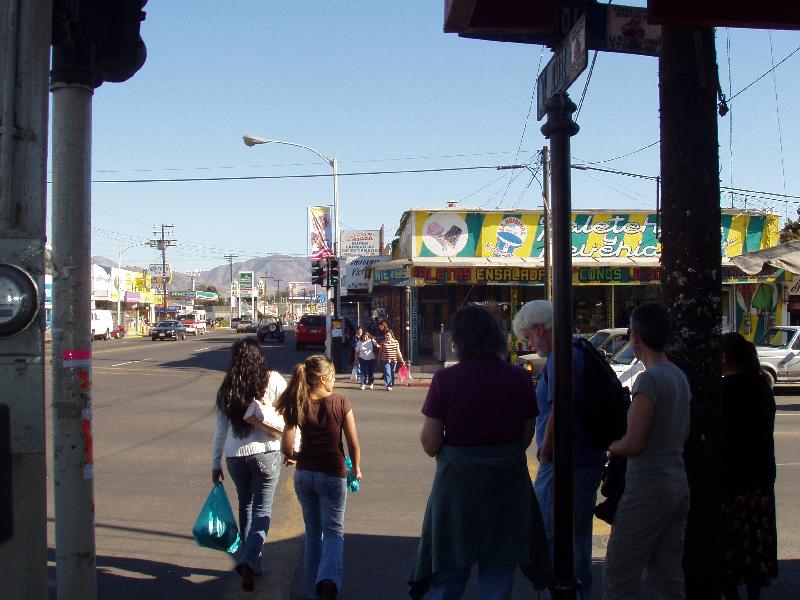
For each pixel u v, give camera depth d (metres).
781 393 19.95
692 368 4.07
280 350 44.91
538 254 28.09
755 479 4.62
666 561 3.81
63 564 4.05
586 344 4.45
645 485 3.69
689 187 4.10
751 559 4.58
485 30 4.66
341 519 5.17
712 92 4.14
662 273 4.27
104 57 4.28
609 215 27.56
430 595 3.62
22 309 3.16
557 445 3.12
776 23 4.07
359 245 43.94
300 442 5.23
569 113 3.15
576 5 4.56
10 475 3.15
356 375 24.78
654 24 4.07
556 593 3.10
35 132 3.30
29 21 3.30
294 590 5.53
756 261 11.00
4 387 3.18
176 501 8.15
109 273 80.12
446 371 3.61
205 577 5.84
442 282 26.92
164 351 43.28
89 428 4.11
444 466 3.54
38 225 3.29
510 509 3.49
